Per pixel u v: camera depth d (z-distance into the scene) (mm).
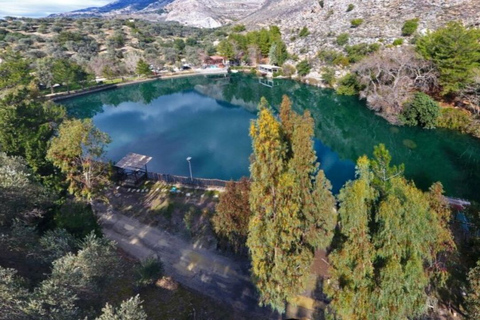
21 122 38156
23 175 23500
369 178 18938
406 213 14914
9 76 72312
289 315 22016
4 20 183625
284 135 21094
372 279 15227
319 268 25578
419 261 14883
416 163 47344
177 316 21875
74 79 93250
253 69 121312
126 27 195750
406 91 59375
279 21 166250
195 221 32938
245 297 23844
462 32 55562
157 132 66250
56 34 154875
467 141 50500
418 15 92625
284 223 17906
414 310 16297
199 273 26359
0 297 13344
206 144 59188
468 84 53688
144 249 29469
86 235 22609
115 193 39062
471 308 15609
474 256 18016
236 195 25609
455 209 26312
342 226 16375
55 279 16078
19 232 19266
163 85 110750
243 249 27531
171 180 40625
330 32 110438
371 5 114125
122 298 22938
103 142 32344
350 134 61719
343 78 81750
